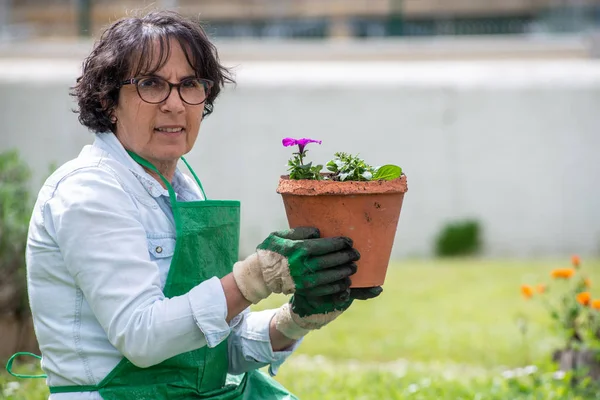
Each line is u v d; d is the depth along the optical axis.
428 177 16.59
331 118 16.72
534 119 16.41
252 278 3.08
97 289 3.12
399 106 16.64
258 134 16.77
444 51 18.89
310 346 9.62
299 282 3.01
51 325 3.28
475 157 16.52
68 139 16.72
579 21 20.92
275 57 18.84
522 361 8.88
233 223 3.53
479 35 21.11
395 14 21.09
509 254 16.45
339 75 17.11
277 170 16.72
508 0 20.88
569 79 16.47
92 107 3.43
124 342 3.08
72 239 3.15
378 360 9.10
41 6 20.70
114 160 3.36
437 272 14.37
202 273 3.38
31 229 3.35
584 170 16.38
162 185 3.51
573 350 7.15
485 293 12.63
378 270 3.23
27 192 8.63
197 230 3.37
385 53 18.84
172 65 3.33
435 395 6.72
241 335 3.75
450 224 16.53
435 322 10.86
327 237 3.15
